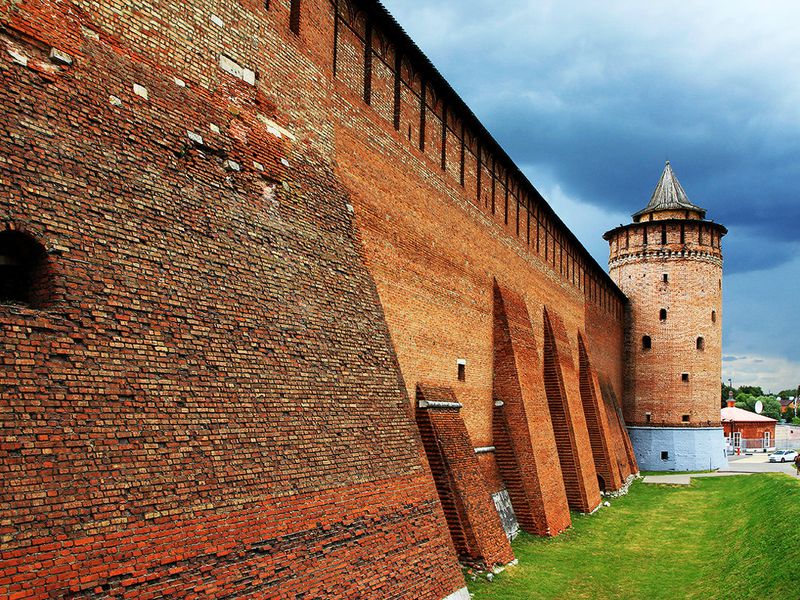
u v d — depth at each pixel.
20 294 9.27
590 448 37.03
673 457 55.47
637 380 57.53
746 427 96.25
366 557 12.76
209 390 10.60
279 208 13.56
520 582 19.23
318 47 15.72
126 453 9.04
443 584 15.06
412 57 20.98
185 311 10.64
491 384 26.72
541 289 34.91
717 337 57.31
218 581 9.63
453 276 23.28
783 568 19.02
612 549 25.61
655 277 57.69
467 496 19.34
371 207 17.83
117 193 10.10
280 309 12.72
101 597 8.14
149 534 8.92
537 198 33.91
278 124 13.99
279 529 10.95
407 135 20.67
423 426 19.53
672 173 61.56
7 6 9.18
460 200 24.47
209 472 10.09
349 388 14.01
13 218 8.62
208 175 11.95
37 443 8.08
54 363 8.59
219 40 12.67
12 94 9.01
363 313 15.38
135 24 11.02
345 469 13.02
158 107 11.21
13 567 7.42
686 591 20.52
